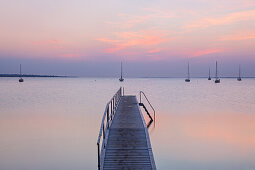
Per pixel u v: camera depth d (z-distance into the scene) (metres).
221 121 19.59
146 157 7.39
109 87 83.88
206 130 16.41
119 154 7.53
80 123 18.95
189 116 22.25
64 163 10.52
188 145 12.98
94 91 60.72
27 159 10.98
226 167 9.91
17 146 12.88
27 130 16.47
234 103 32.94
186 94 50.19
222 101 35.69
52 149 12.38
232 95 47.31
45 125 18.17
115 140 8.41
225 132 15.74
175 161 10.67
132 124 10.16
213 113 23.95
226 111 25.27
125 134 8.91
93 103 33.09
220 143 13.29
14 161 10.73
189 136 14.85
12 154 11.62
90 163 10.53
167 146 12.88
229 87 84.50
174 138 14.45
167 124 18.64
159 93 53.34
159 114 23.69
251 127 17.16
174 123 19.00
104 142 7.92
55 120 20.16
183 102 34.53
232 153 11.61
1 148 12.52
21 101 35.25
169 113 24.23
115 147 7.91
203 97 42.69
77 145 13.10
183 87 83.94
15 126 17.70
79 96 44.78
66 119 20.61
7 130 16.42
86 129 16.86
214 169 9.73
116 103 15.15
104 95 47.50
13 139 14.20
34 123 18.89
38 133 15.66
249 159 10.77
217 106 29.59
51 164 10.40
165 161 10.69
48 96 44.62
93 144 13.28
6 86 88.12
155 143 13.42
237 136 14.67
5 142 13.59
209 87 83.94
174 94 50.22
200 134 15.30
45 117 21.62
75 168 10.00
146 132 8.88
